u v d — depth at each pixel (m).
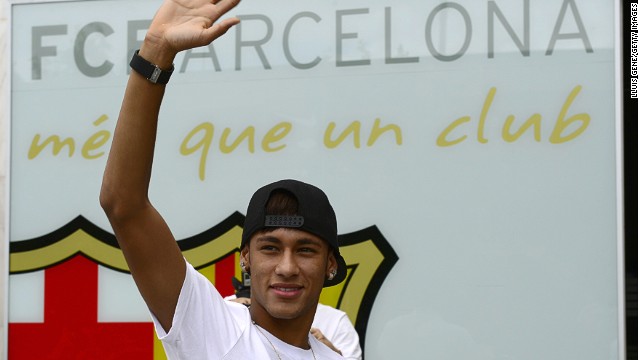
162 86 1.84
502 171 3.82
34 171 4.18
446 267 3.84
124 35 4.16
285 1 4.02
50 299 4.14
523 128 3.81
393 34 3.93
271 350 2.04
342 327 3.67
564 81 3.79
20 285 4.16
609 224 3.73
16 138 4.20
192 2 1.84
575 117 3.78
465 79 3.86
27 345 4.14
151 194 4.08
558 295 3.75
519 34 3.83
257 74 4.03
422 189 3.87
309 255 2.05
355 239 3.91
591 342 3.72
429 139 3.88
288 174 3.99
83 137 4.16
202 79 4.06
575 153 3.77
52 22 4.20
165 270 1.92
